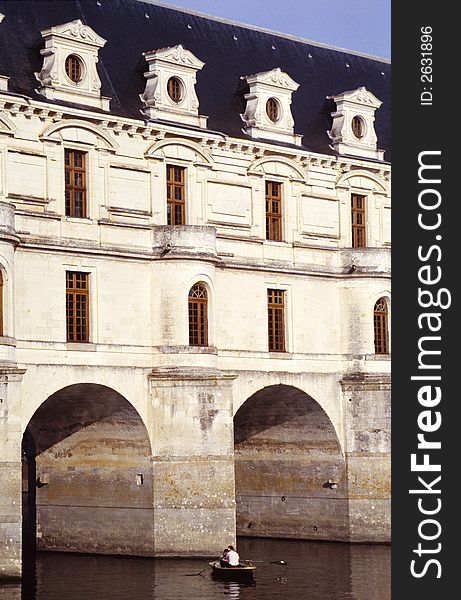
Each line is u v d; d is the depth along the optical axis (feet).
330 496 295.89
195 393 258.98
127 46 275.59
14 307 240.94
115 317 258.37
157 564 255.29
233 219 279.90
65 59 256.73
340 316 297.53
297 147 293.23
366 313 296.10
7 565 229.86
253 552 282.56
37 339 247.09
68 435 269.64
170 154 269.44
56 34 254.68
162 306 262.26
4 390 230.89
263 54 306.35
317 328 293.23
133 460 262.88
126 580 240.53
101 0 278.87
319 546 290.35
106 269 257.96
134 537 262.26
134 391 259.19
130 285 261.03
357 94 306.55
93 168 257.75
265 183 287.28
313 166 295.69
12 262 238.68
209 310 266.16
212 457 258.78
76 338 253.85
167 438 259.19
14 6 260.42
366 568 259.60
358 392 292.81
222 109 286.25
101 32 273.13
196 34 294.25
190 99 274.98
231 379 261.44
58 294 250.98
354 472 292.20
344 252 297.94
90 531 268.62
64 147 253.85
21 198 246.68
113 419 262.06
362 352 294.87
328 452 295.89
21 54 255.29
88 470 269.23
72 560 262.88
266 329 283.59
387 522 290.15
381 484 290.35
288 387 286.25
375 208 307.37
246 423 303.48
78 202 256.32
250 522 307.99
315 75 314.55
